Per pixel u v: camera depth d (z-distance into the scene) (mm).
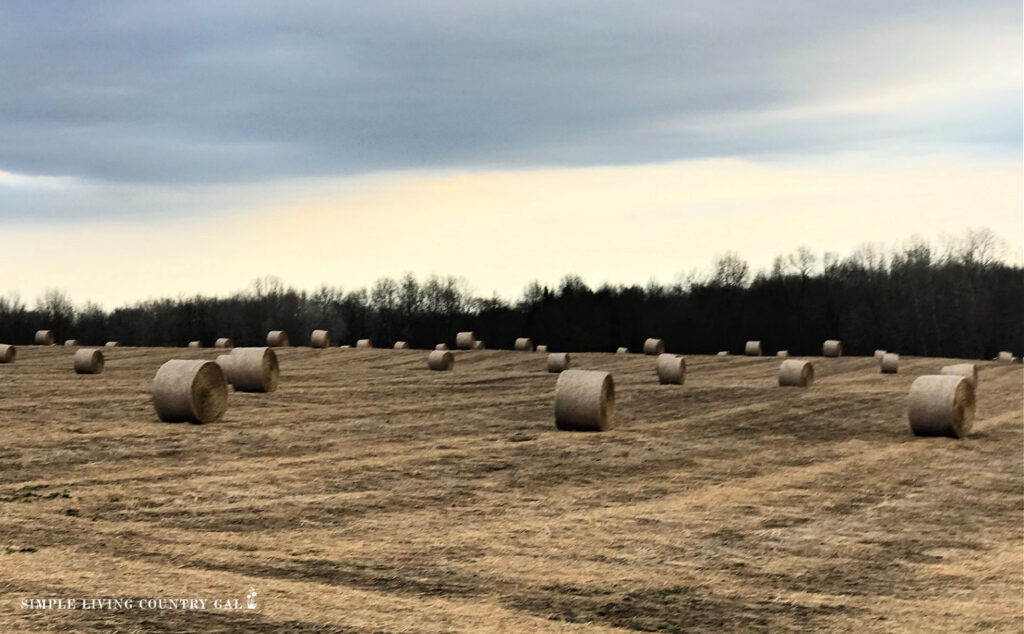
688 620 10594
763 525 15727
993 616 11109
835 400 35875
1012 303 106750
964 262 118312
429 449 22594
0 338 114125
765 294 114250
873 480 20203
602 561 13055
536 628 9922
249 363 34531
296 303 132125
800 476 20484
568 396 26469
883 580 12656
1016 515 17188
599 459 21828
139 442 21922
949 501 18234
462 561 12727
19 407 27578
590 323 113125
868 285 112875
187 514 15062
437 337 122688
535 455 22078
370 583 11398
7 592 9984
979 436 27141
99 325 121812
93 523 14117
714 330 109312
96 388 34312
